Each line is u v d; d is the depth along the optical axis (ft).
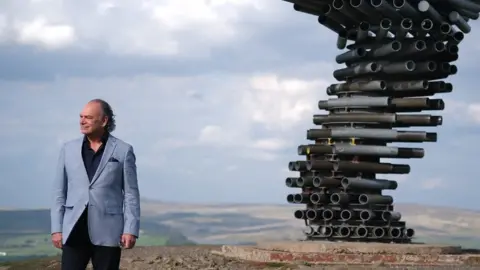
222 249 66.23
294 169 66.13
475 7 67.82
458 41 65.36
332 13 65.00
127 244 34.47
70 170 34.76
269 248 63.21
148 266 59.57
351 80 66.95
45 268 60.80
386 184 65.41
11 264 63.10
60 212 34.76
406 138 64.69
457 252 62.59
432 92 66.64
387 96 66.64
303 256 60.13
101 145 35.04
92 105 34.88
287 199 66.90
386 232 65.16
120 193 35.04
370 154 64.75
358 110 65.98
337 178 65.05
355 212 64.80
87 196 34.45
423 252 60.75
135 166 35.35
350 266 58.29
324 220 65.51
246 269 58.13
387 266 58.49
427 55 65.10
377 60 65.62
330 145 65.21
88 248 34.83
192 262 61.11
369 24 65.00
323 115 67.10
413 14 63.77
